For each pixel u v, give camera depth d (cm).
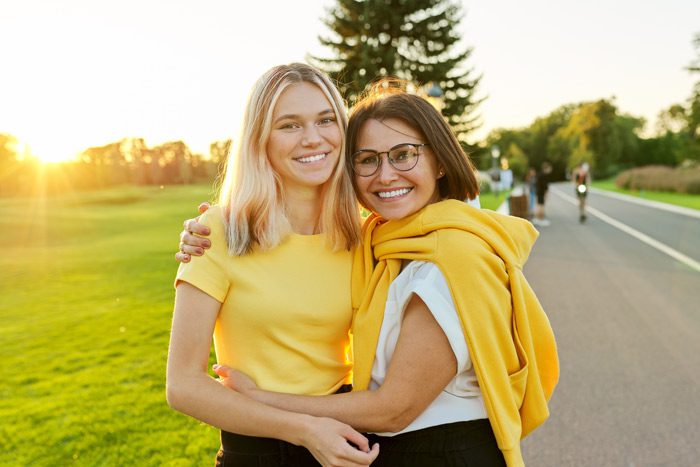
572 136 8319
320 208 164
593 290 700
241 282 146
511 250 147
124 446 320
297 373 150
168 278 977
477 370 135
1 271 1180
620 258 953
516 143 9125
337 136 157
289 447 143
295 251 154
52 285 962
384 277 148
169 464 296
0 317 704
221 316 149
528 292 150
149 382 427
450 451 139
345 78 2711
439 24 2902
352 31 2820
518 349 144
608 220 1669
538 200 1675
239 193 148
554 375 157
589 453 300
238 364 149
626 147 8544
